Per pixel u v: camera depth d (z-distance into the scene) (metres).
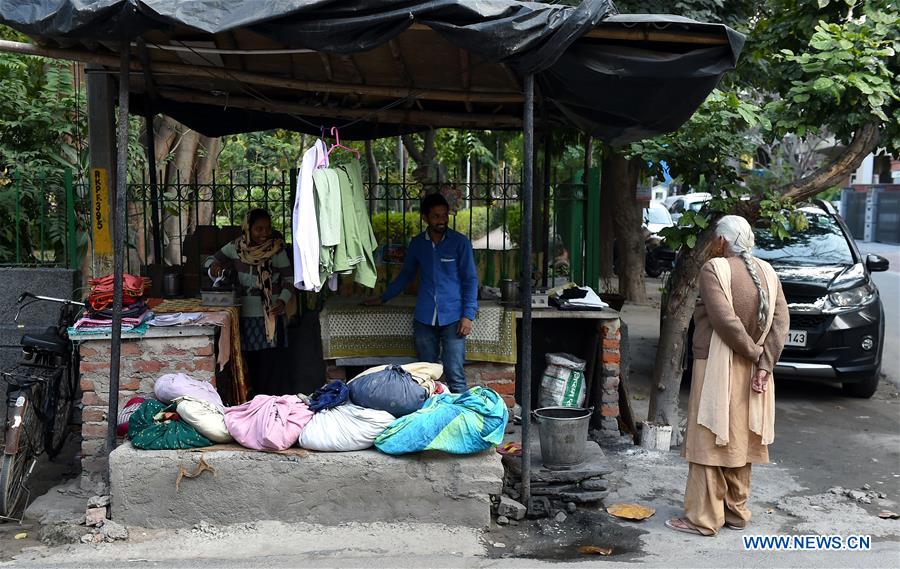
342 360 6.66
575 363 6.82
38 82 8.77
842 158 6.34
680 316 6.66
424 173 11.17
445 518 4.95
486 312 6.64
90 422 5.63
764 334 4.80
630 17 4.66
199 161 11.86
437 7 4.41
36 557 4.61
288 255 6.86
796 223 6.43
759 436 4.90
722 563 4.60
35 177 7.81
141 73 6.23
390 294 6.47
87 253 8.09
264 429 4.89
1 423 7.06
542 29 4.52
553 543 4.85
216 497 4.89
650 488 5.78
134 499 4.89
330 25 4.46
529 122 4.98
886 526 5.18
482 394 5.10
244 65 5.86
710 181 6.59
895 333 12.49
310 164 5.11
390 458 4.92
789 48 7.14
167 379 5.30
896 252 28.08
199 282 7.18
